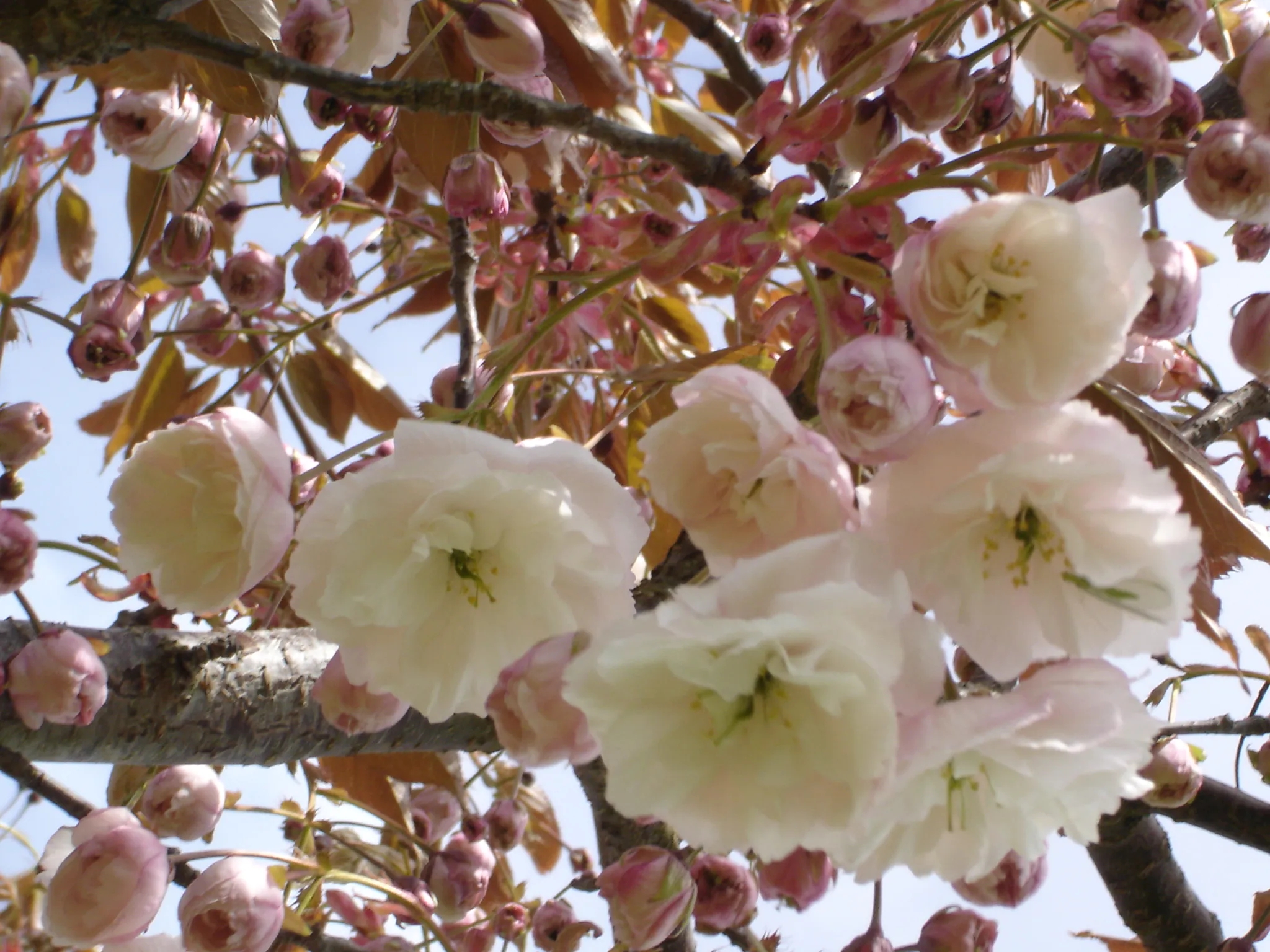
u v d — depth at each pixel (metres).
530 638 0.29
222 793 0.40
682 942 0.40
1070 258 0.27
